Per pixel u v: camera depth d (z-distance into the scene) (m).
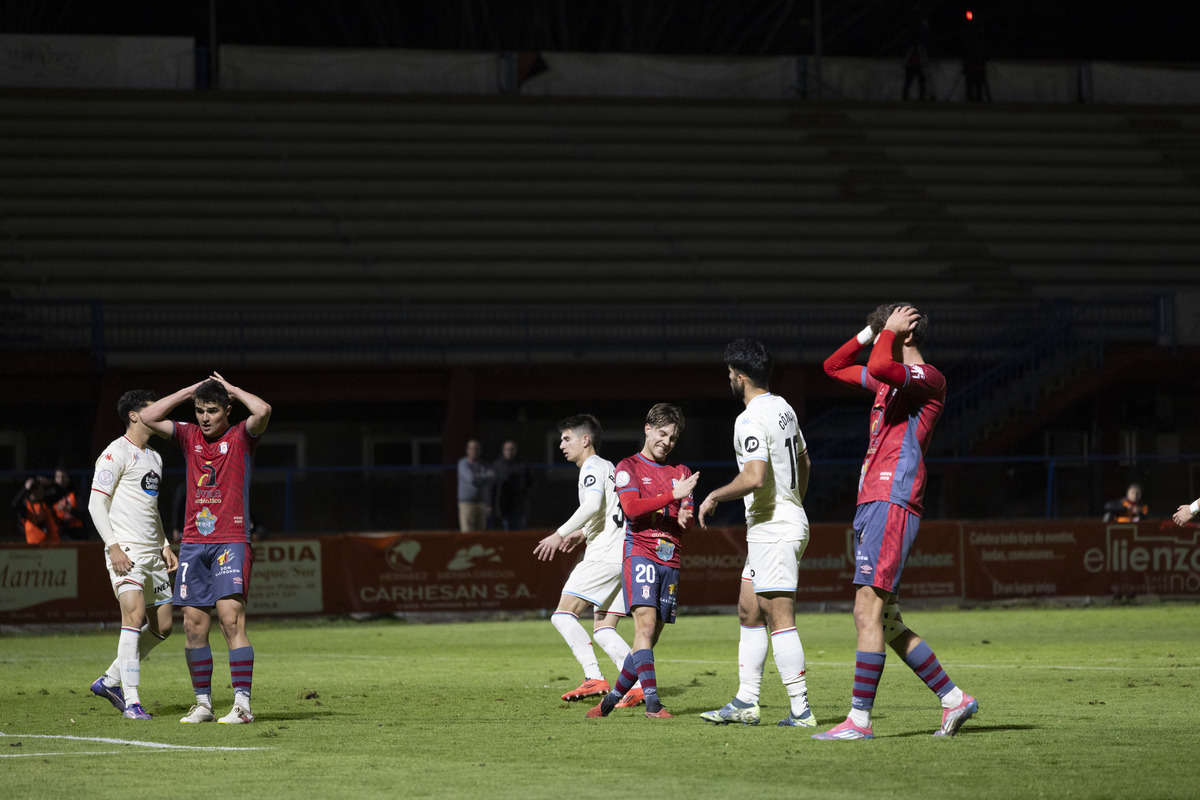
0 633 43.47
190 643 20.80
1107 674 27.52
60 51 84.19
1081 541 50.41
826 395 69.31
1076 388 69.00
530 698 24.27
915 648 18.09
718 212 82.12
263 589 45.84
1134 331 72.62
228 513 20.61
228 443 20.69
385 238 77.12
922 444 17.69
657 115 89.75
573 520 23.11
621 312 72.69
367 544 46.84
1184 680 26.09
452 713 21.84
